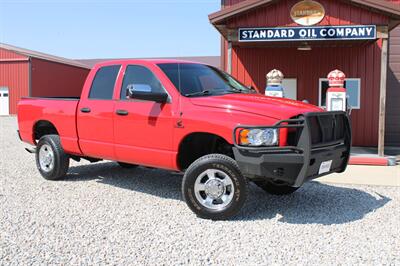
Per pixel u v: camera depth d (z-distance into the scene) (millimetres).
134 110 5770
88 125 6434
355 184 7137
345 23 9562
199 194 5047
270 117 4742
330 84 9297
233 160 4910
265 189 6395
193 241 4262
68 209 5406
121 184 6973
